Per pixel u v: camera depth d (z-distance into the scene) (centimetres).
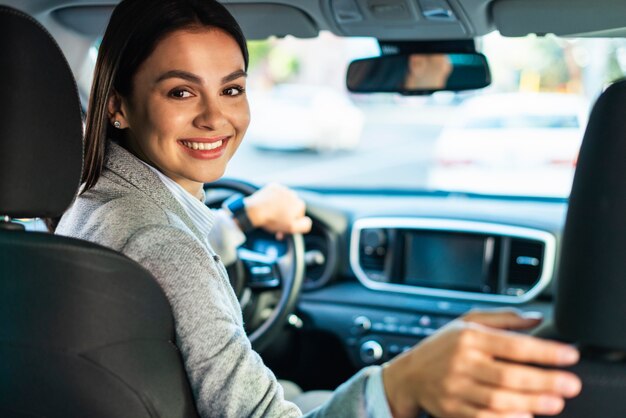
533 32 193
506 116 734
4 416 122
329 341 309
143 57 137
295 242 261
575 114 740
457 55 220
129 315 113
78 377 113
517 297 286
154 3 136
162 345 118
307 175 1198
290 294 261
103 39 140
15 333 113
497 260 289
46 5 201
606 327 78
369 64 230
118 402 114
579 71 1146
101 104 139
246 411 119
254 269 261
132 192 134
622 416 86
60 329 110
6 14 110
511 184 713
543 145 707
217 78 139
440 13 191
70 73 118
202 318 121
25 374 115
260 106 1391
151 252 122
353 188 332
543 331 91
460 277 294
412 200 317
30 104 112
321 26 208
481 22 194
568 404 88
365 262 307
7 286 112
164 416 117
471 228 290
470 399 85
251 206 249
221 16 139
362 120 1469
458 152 740
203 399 121
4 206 113
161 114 138
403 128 1578
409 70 226
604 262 78
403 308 296
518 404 82
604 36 194
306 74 1842
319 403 229
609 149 78
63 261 109
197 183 154
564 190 694
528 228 284
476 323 91
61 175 117
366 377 99
